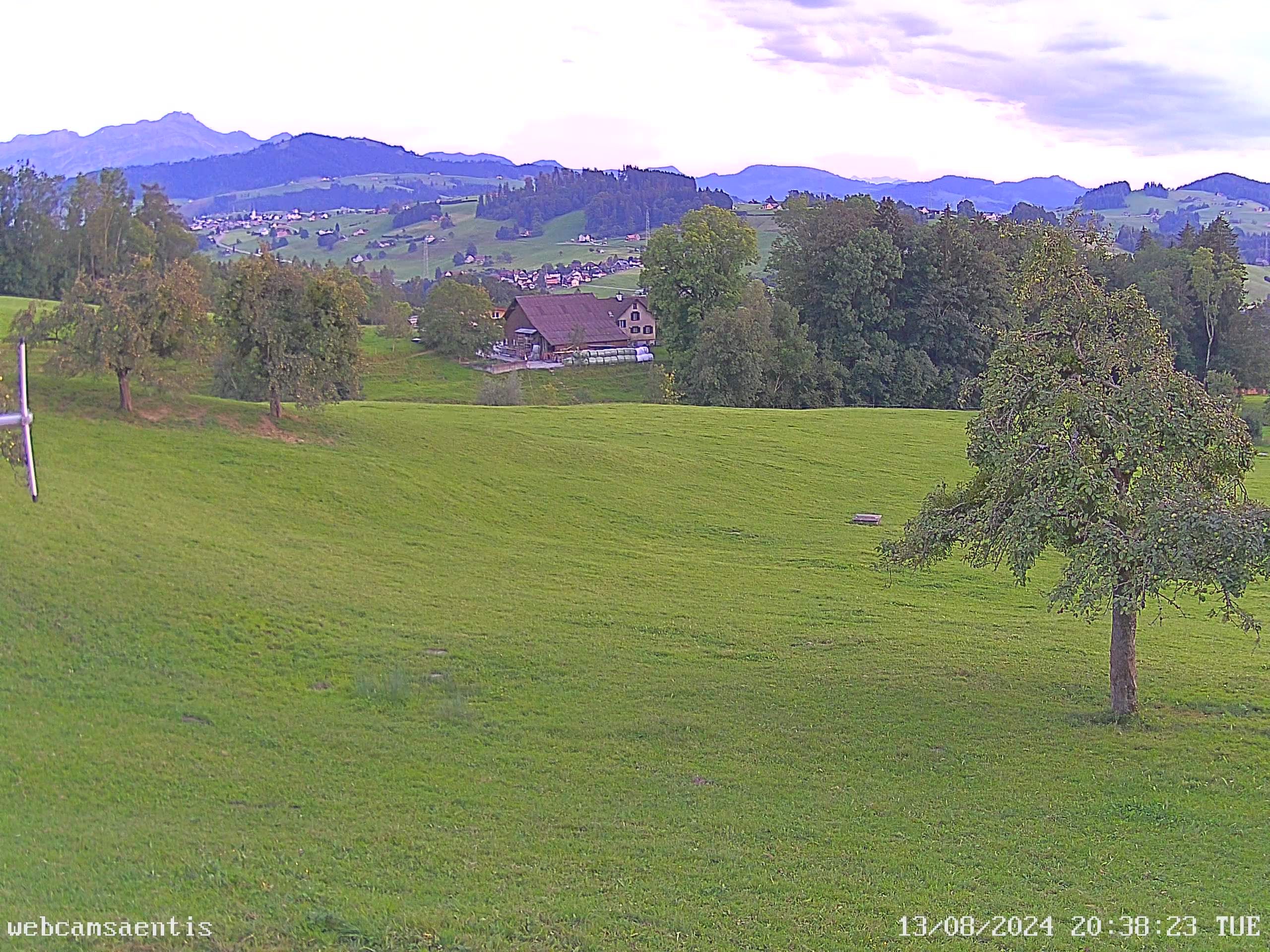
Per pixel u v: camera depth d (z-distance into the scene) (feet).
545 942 54.19
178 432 180.55
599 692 101.65
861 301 381.81
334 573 134.92
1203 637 128.16
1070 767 83.51
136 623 106.32
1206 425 90.74
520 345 464.65
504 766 83.41
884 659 113.80
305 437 193.36
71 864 59.21
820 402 361.30
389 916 55.42
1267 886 63.36
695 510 192.85
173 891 56.85
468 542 160.86
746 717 95.55
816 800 77.61
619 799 77.25
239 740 84.38
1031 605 142.92
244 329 191.31
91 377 193.77
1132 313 94.17
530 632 118.83
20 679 90.27
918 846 69.26
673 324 381.60
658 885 62.39
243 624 111.14
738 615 131.03
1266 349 396.57
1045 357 94.79
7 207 437.99
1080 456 88.12
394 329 446.19
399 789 77.41
